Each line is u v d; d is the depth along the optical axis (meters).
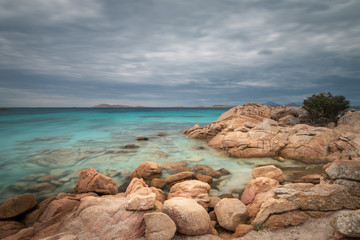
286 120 24.91
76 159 15.39
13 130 31.08
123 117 60.06
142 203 6.06
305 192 6.10
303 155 14.62
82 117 56.91
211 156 16.08
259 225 5.66
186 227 5.34
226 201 6.84
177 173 11.58
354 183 6.07
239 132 17.92
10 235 6.19
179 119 55.19
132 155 16.45
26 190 10.09
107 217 5.75
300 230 5.26
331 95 24.84
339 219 4.59
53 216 6.91
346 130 18.02
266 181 8.23
